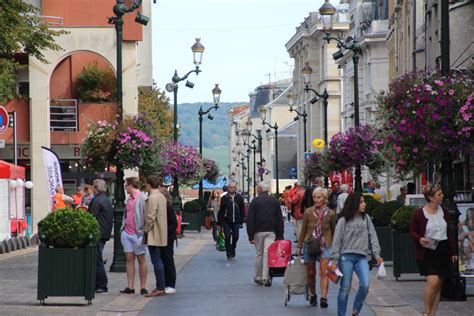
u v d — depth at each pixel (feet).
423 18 208.64
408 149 81.05
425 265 64.39
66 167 209.97
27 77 203.82
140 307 76.28
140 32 207.10
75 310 73.56
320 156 207.41
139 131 112.37
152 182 85.56
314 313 71.10
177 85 211.41
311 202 107.34
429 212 64.85
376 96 102.22
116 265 107.65
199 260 130.72
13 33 141.49
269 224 93.61
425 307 64.59
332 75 415.85
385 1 314.55
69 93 213.25
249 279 100.83
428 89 77.97
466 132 76.79
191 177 211.20
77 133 206.18
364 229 64.44
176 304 78.43
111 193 187.73
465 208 78.95
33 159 200.64
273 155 570.46
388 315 67.56
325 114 209.46
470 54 151.02
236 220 131.85
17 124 202.18
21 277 100.83
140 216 85.46
